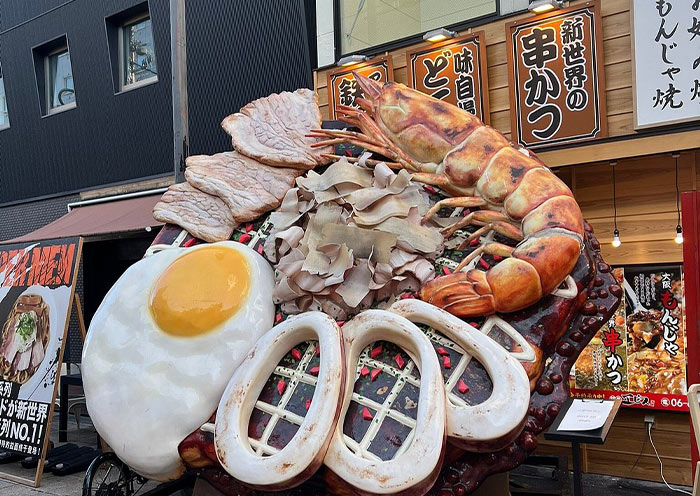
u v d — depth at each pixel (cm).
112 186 915
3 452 589
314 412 195
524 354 207
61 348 532
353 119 287
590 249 240
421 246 233
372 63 536
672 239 483
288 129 299
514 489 384
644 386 490
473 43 480
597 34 427
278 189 280
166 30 834
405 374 211
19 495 489
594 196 516
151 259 273
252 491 225
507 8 489
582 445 517
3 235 1080
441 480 205
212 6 803
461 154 247
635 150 417
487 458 205
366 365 221
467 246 245
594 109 430
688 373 394
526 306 215
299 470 189
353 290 232
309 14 705
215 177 291
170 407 233
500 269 215
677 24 395
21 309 575
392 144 269
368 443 201
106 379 247
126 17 894
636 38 409
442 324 210
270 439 213
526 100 457
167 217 292
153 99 861
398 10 559
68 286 548
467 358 208
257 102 316
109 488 388
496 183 238
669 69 398
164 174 861
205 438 228
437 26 535
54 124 979
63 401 680
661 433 488
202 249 265
